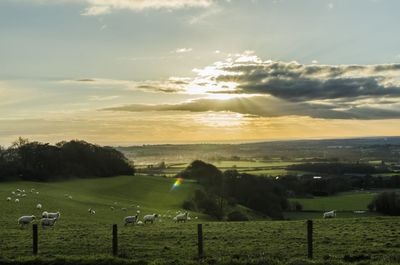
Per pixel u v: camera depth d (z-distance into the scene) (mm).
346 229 39562
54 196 82125
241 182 118000
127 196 101875
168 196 106812
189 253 27609
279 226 44375
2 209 60781
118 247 29875
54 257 24750
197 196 103375
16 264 23375
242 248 29594
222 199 106812
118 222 55531
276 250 28703
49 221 46156
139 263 22672
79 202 78062
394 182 137125
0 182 111688
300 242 31969
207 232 38625
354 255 25141
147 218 57906
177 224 52500
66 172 132875
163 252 27953
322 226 43062
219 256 25641
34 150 134875
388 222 44062
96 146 152750
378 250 27875
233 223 50375
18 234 37781
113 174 146750
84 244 31203
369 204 99125
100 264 22812
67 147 144375
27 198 73875
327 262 22016
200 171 138000
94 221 55750
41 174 125438
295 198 122000
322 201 115938
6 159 128625
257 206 111812
